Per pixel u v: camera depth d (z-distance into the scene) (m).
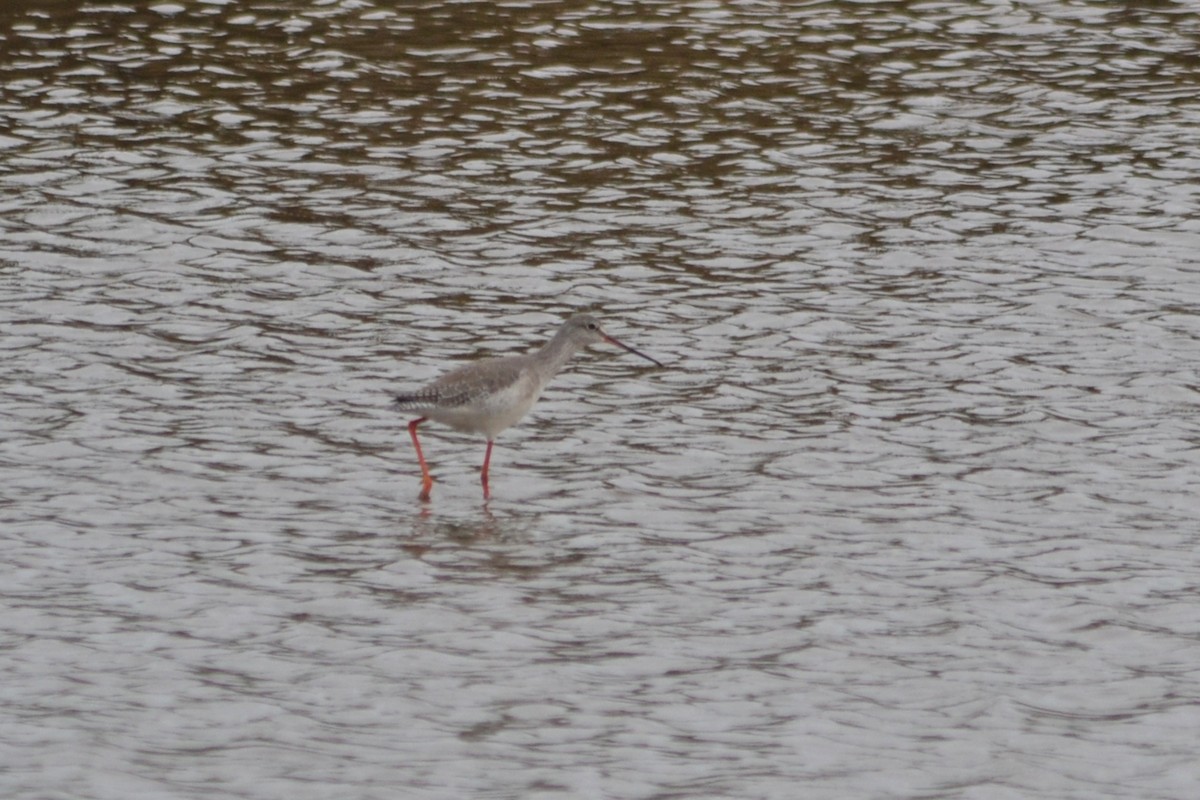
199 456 17.22
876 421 18.41
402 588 14.60
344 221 23.77
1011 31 31.17
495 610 14.23
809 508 16.36
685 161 25.92
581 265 22.67
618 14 31.75
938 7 32.25
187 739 12.10
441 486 16.84
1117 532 15.83
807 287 22.12
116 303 21.12
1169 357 19.95
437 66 29.19
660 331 20.84
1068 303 21.55
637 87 28.50
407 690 12.88
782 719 12.58
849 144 26.59
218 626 13.84
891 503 16.45
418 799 11.35
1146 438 17.88
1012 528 15.93
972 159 26.11
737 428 18.25
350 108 27.47
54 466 16.84
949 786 11.71
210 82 28.27
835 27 31.23
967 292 21.94
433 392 16.41
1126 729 12.51
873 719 12.61
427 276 22.27
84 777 11.48
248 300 21.38
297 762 11.80
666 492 16.72
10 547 15.10
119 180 24.73
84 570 14.73
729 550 15.47
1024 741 12.34
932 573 15.03
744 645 13.73
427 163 25.69
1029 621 14.20
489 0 32.34
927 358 20.08
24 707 12.46
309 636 13.68
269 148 25.98
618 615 14.19
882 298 21.75
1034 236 23.58
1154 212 24.23
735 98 28.12
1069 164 25.91
